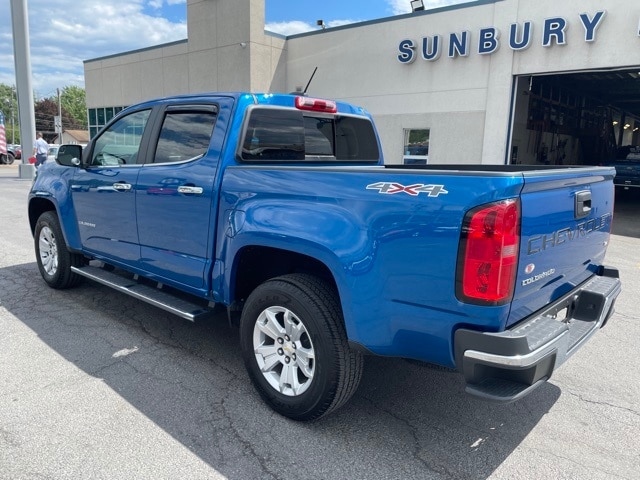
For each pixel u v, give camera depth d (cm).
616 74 1617
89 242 483
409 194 252
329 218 281
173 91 1986
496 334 234
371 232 263
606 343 446
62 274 531
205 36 1788
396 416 321
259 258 351
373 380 371
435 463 275
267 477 259
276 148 388
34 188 554
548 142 1891
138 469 261
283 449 283
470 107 1338
